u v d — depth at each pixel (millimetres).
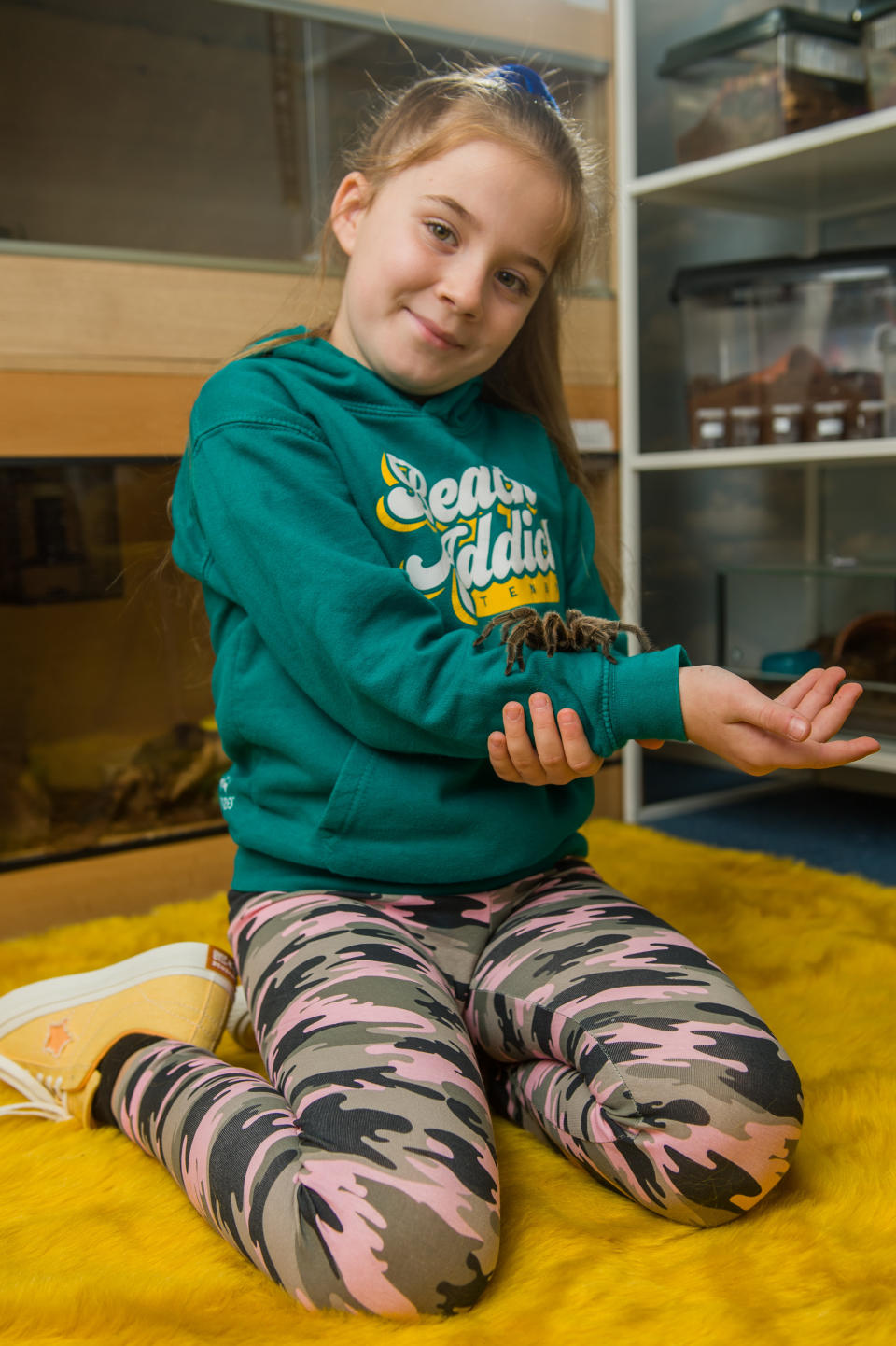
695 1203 776
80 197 1396
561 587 1074
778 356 1720
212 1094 819
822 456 1576
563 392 1169
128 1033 943
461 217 928
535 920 936
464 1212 709
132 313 1399
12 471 1363
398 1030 795
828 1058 995
